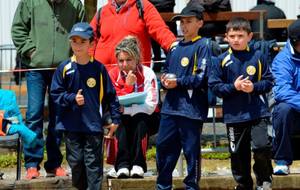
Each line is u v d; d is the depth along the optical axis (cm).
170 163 1295
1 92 1386
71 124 1255
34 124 1405
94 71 1262
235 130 1283
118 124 1266
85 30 1249
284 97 1359
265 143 1259
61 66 1264
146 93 1362
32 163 1401
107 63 1432
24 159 1438
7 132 1362
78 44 1246
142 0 1431
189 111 1268
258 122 1268
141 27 1428
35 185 1352
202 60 1266
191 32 1280
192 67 1272
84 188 1278
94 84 1259
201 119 1274
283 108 1352
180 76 1274
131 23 1426
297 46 1373
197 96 1273
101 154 1263
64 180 1360
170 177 1303
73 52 1341
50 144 1412
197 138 1278
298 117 1368
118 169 1362
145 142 1366
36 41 1420
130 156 1368
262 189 1280
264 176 1277
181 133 1278
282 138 1360
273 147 1373
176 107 1273
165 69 1305
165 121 1284
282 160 1370
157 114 1381
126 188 1352
